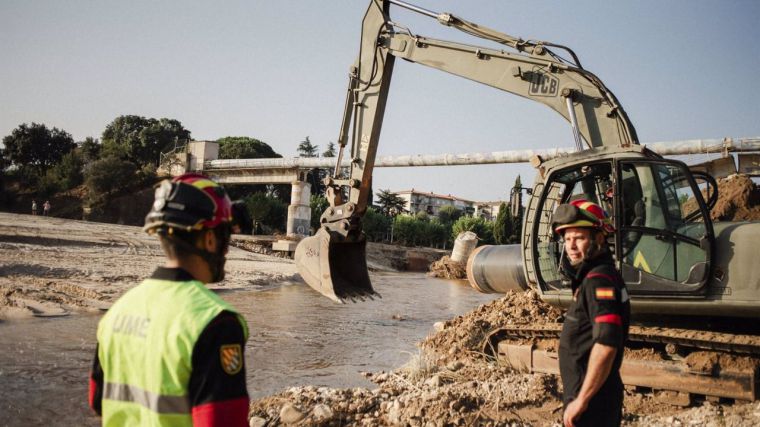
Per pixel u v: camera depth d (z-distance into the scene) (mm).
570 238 3342
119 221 51750
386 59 9750
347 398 6086
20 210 54562
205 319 1594
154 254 23906
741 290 6062
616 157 6711
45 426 5152
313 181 63938
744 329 6641
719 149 19641
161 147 67438
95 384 1891
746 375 5883
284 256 35812
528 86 8438
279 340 10250
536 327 7699
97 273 16203
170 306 1663
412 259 47375
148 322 1670
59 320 10297
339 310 15023
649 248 6512
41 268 15586
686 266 6324
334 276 9312
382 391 6523
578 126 7910
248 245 38250
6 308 10773
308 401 5926
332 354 9312
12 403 5715
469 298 21625
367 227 60625
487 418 5473
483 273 10117
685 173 6320
